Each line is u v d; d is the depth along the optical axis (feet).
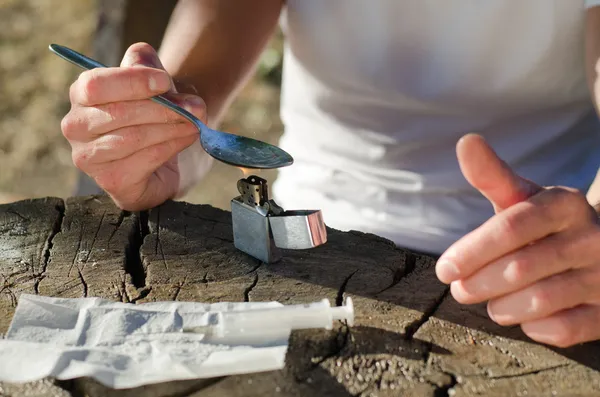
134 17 3.93
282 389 1.45
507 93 2.40
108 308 1.61
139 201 2.06
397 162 2.50
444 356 1.54
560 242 1.48
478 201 2.46
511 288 1.48
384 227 2.50
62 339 1.53
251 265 1.82
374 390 1.45
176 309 1.61
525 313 1.49
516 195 1.50
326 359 1.52
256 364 1.48
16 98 6.70
